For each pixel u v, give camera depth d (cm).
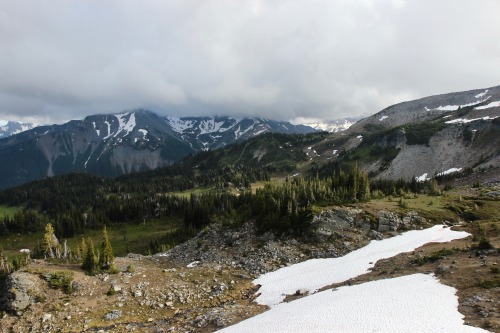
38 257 9169
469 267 3912
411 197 8512
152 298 4925
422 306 3148
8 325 4206
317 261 5834
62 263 6069
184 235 13438
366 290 3991
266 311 4147
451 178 18388
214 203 16638
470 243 5112
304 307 3847
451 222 6706
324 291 4441
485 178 16438
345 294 4016
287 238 6731
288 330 3200
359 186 8650
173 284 5366
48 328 4184
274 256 6250
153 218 19188
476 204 7594
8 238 16962
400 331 2694
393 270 4631
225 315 4225
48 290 4762
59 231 16850
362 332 2816
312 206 7119
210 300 4944
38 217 19300
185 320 4316
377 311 3231
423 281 3847
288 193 7788
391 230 6450
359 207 7125
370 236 6312
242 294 5119
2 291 4578
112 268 5606
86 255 5706
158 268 6272
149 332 4062
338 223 6612
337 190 8638
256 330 3416
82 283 5059
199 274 5859
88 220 18125
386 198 8600
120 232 17175
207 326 4016
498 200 7906
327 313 3431
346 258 5681
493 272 3578
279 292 4875
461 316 2775
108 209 19050
